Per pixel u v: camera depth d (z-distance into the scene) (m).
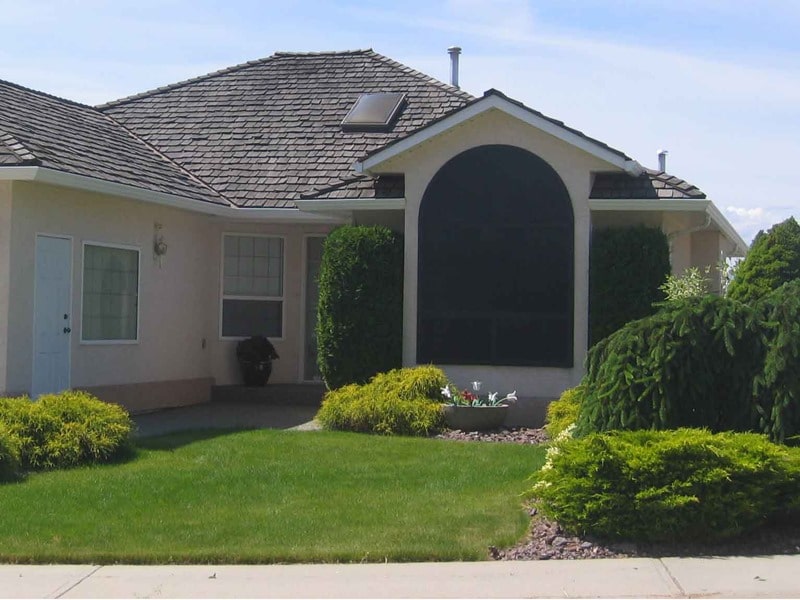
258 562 7.89
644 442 8.92
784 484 8.61
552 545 8.30
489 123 15.31
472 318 15.40
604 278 14.75
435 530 8.55
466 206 15.44
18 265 13.70
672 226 17.22
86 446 11.45
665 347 9.60
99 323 15.55
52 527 8.66
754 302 10.24
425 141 15.47
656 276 14.68
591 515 8.36
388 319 15.45
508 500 9.55
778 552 8.23
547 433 13.64
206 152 19.47
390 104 20.23
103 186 14.44
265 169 18.86
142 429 14.46
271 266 19.11
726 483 8.34
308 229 19.09
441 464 11.33
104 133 17.88
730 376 9.67
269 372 18.73
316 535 8.41
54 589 7.24
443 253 15.50
